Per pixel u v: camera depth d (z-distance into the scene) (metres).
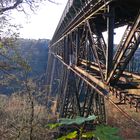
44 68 59.12
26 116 5.07
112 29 7.79
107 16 7.79
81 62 13.14
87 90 13.06
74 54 16.06
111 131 0.99
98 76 9.36
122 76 8.64
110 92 7.28
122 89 6.93
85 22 11.57
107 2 7.85
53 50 39.53
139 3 7.91
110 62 7.66
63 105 17.77
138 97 5.80
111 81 7.50
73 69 14.59
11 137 5.19
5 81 9.04
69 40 17.97
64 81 20.81
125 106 6.03
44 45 62.47
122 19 11.09
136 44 6.38
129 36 6.54
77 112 14.70
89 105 12.35
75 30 15.00
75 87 15.55
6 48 10.12
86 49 12.53
